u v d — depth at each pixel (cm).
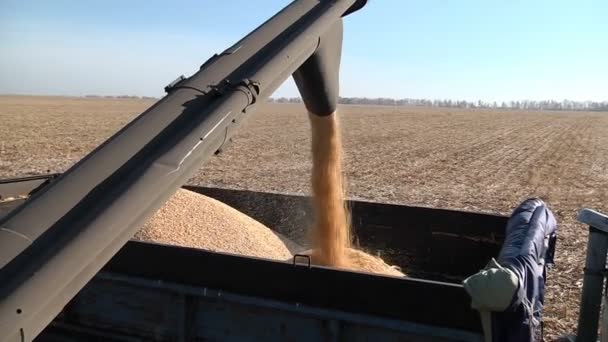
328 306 259
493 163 2242
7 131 3547
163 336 291
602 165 2234
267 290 270
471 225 479
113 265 303
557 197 1404
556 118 8631
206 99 243
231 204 612
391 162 2200
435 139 3625
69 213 182
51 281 156
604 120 7975
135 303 298
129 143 213
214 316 279
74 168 200
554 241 395
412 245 507
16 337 148
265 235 506
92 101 13375
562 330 530
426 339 241
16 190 525
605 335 347
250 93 246
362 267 448
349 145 3048
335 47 358
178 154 205
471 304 230
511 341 232
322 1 347
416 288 243
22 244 168
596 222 363
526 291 254
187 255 285
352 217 535
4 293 151
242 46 286
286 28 309
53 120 5066
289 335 264
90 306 311
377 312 250
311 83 361
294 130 4378
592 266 371
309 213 552
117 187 192
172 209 455
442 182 1648
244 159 2258
